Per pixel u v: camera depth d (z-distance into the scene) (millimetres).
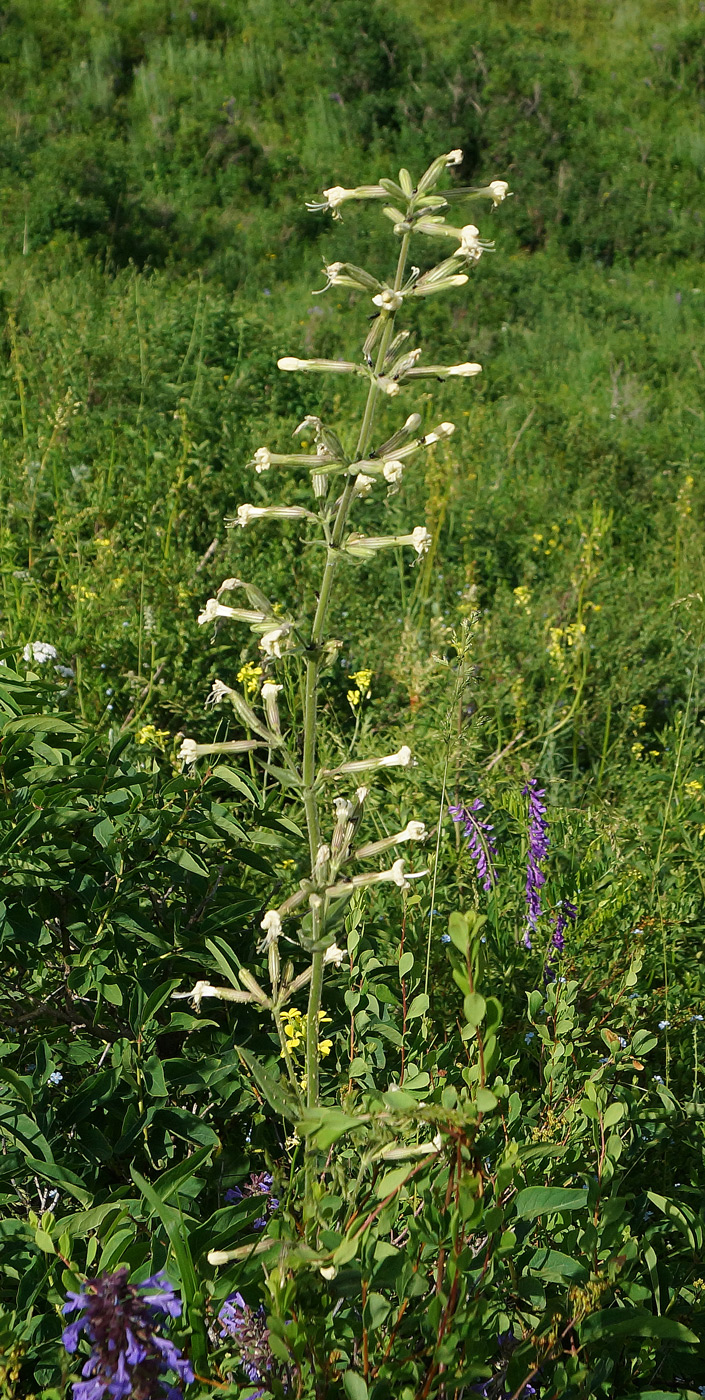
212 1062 2457
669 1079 3156
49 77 19016
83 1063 2535
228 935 2740
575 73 21125
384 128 18984
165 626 5262
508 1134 2309
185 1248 1771
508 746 5094
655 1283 2197
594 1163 2457
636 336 13898
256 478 7074
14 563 5594
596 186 18500
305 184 17094
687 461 9672
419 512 7410
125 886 2572
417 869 3838
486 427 9727
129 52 20531
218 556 6109
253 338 9352
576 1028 2861
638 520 8562
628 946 3615
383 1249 1778
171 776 3287
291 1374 1786
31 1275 1954
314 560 6215
